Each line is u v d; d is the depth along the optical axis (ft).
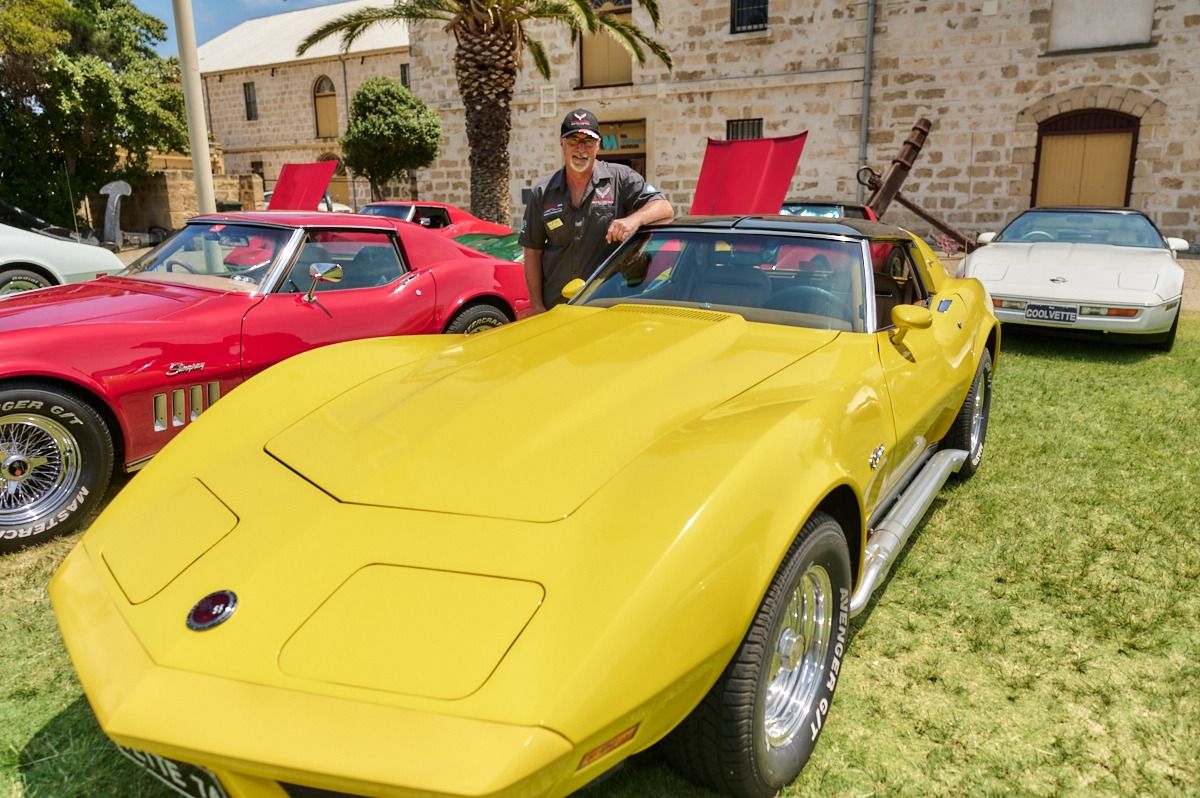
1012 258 26.05
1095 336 23.88
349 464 6.87
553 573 5.46
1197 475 14.46
